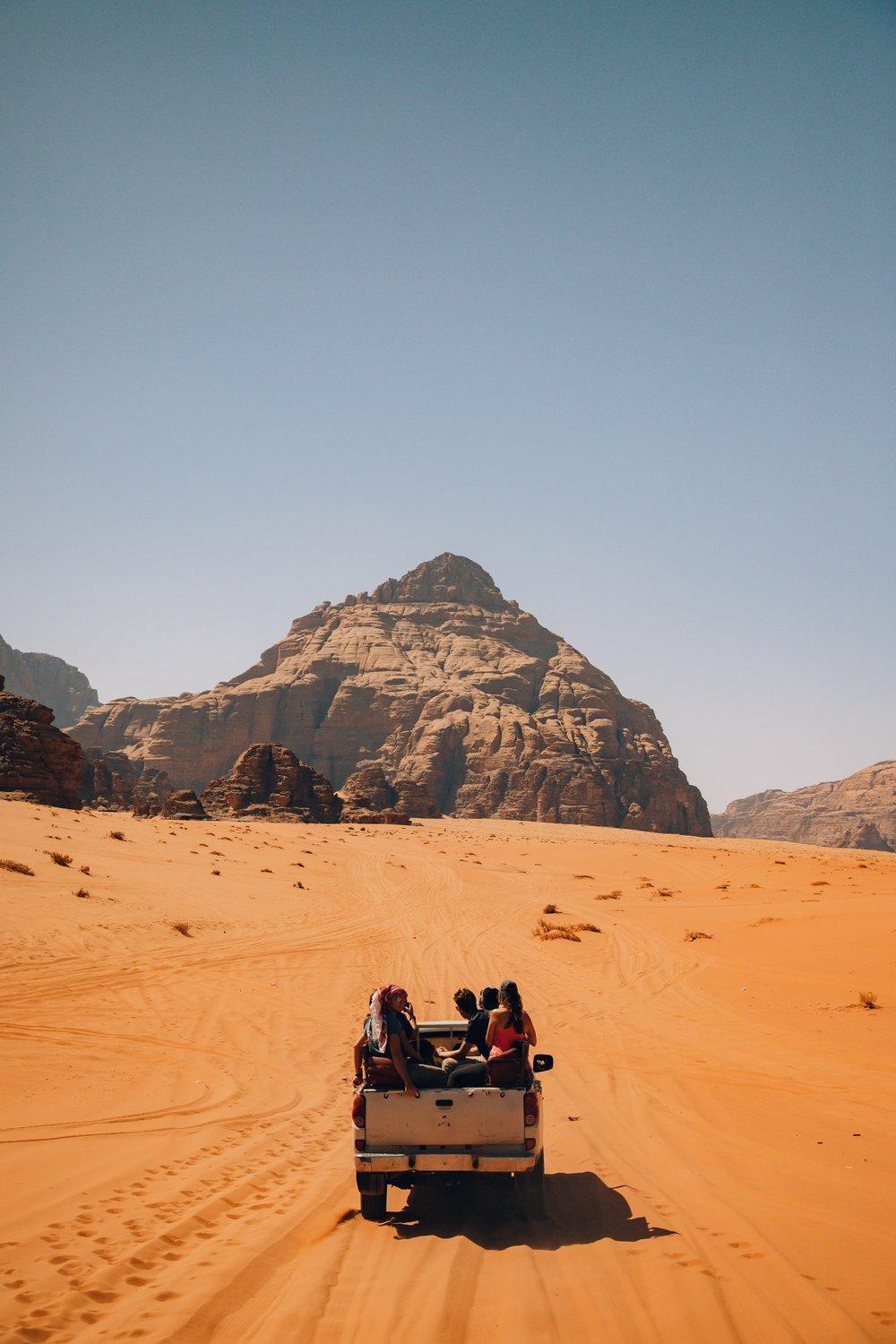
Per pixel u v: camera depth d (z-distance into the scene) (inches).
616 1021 746.2
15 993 757.9
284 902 1717.5
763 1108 461.4
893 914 1312.7
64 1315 221.0
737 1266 250.4
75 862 1684.3
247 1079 544.7
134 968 918.4
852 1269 247.4
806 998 791.7
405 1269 254.8
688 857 3614.7
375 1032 327.9
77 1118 434.6
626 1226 293.0
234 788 5433.1
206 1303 228.8
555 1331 211.2
